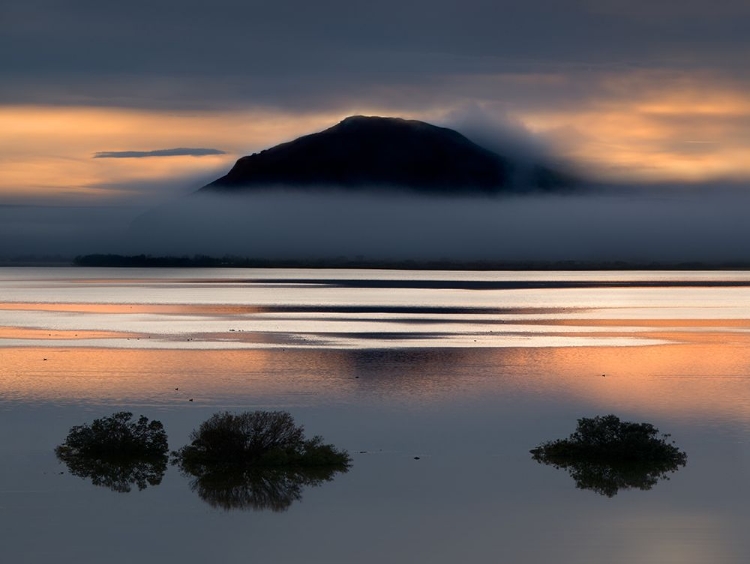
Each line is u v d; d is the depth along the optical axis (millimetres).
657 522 24312
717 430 36688
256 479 29062
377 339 76562
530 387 48375
